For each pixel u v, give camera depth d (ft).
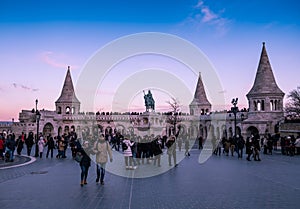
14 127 255.70
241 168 67.51
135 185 44.80
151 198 35.94
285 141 112.47
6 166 70.08
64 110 245.86
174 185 44.91
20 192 39.42
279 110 190.60
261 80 194.29
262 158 96.58
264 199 35.60
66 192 39.42
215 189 41.73
